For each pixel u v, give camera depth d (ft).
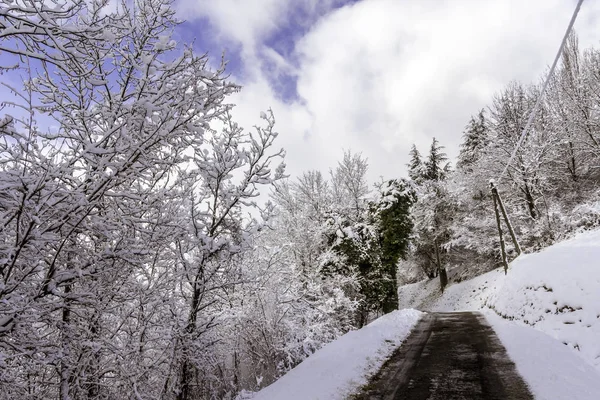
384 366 25.30
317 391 19.34
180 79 14.74
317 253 64.08
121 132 12.61
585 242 45.96
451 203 115.34
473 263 109.70
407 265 145.38
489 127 92.89
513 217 89.30
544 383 18.25
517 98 87.97
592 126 74.08
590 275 31.68
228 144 24.12
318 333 36.91
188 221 20.80
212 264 22.04
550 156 81.51
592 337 24.84
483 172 93.25
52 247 14.48
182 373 21.26
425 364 25.09
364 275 70.38
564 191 85.20
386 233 81.35
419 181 128.98
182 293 21.67
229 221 24.89
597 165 76.38
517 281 49.42
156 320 19.26
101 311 15.96
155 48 13.15
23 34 10.69
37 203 11.86
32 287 13.12
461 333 36.86
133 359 17.67
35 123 12.92
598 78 71.72
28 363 12.94
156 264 19.10
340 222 68.23
